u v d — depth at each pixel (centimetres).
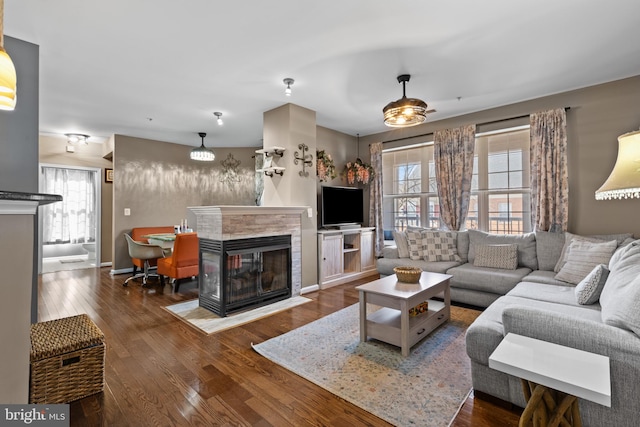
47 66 294
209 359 233
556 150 359
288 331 287
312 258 432
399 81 328
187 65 294
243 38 249
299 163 411
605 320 163
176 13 216
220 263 330
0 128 231
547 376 108
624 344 133
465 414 168
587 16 222
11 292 91
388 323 256
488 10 215
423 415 168
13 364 91
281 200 412
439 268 371
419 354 238
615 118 332
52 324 212
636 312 140
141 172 584
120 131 538
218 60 285
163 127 513
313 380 203
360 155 580
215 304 336
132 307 359
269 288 378
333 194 482
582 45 262
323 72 311
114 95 369
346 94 370
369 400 182
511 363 118
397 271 284
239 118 464
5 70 130
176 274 422
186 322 311
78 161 595
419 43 258
